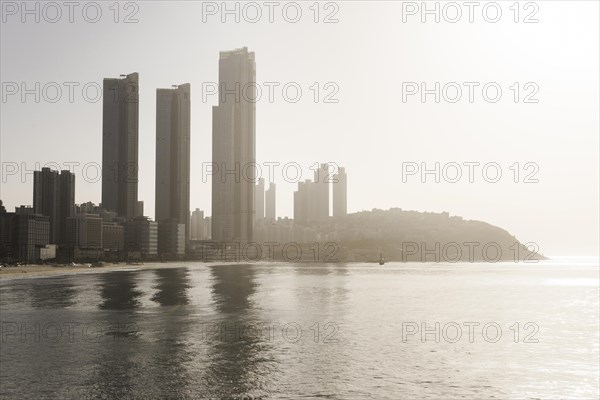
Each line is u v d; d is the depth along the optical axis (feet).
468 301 525.34
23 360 232.12
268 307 448.24
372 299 538.06
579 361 242.58
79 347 260.62
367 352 257.34
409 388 199.72
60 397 183.73
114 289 638.94
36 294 560.20
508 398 190.49
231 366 225.76
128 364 226.79
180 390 193.16
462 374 219.61
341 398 188.03
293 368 224.33
